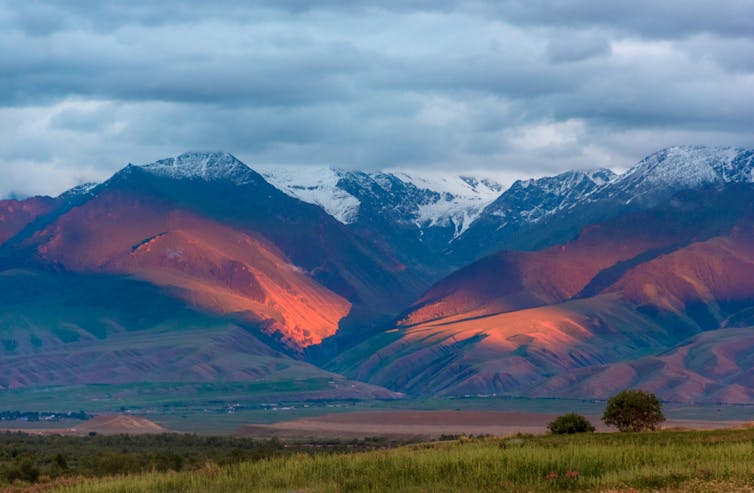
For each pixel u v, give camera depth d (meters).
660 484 122.31
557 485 124.38
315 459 156.25
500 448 161.00
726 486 119.00
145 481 148.62
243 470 150.00
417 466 140.00
